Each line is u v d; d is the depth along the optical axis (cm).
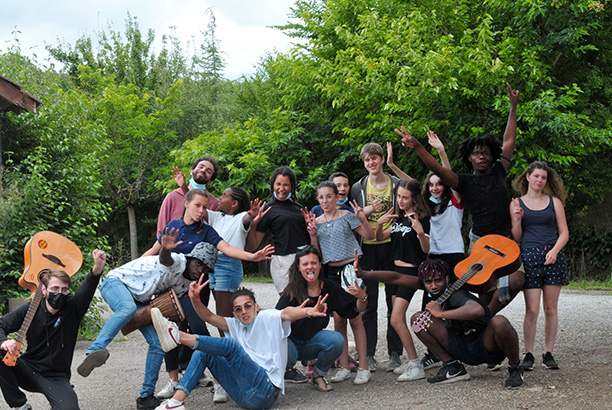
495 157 527
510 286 544
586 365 546
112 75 2520
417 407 453
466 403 452
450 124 1331
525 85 1305
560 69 1473
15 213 905
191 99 2784
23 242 901
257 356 482
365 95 1416
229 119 2964
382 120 1377
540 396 456
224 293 580
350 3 1652
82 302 466
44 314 457
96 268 465
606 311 931
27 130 1034
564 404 435
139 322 489
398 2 1464
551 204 548
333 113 1712
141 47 2956
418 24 1309
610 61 1516
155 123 2462
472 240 545
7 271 910
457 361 519
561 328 770
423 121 1312
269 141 1750
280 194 584
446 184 527
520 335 736
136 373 655
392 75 1364
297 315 484
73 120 1097
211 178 601
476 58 1223
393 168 637
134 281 498
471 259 507
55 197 962
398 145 1498
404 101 1300
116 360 748
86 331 938
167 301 491
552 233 547
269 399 475
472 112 1305
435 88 1212
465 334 508
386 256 600
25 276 485
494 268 497
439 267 507
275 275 582
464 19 1389
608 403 432
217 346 451
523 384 490
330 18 1680
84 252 991
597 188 1529
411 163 1529
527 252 546
